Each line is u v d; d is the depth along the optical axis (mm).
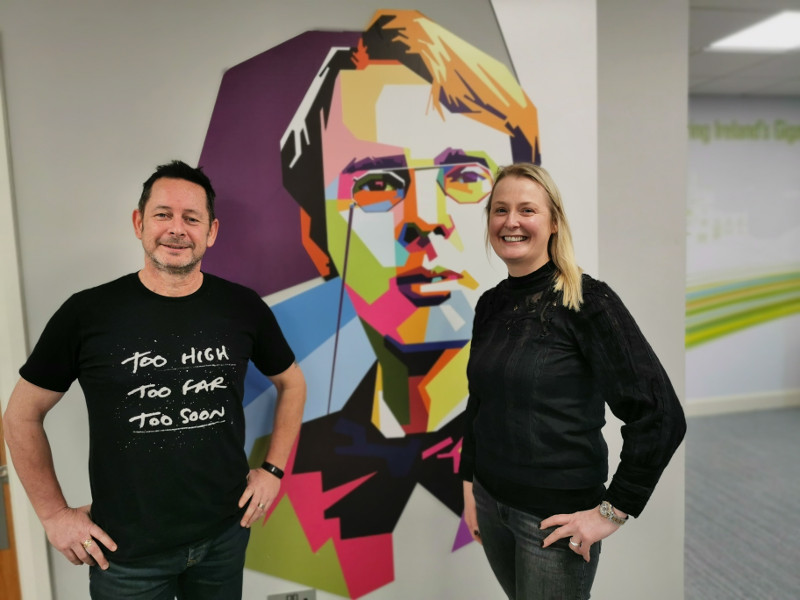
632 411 872
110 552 949
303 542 1384
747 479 2650
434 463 1422
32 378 919
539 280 980
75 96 1231
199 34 1267
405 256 1373
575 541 896
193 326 977
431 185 1370
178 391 945
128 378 918
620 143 1478
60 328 926
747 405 3703
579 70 1401
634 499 853
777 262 3631
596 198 1429
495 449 1004
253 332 1066
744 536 2125
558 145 1408
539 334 940
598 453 950
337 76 1320
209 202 1031
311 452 1372
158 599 980
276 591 1381
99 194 1253
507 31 1369
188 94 1272
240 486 1057
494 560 1075
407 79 1346
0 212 1209
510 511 988
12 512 1294
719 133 3492
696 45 2572
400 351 1388
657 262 1518
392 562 1423
